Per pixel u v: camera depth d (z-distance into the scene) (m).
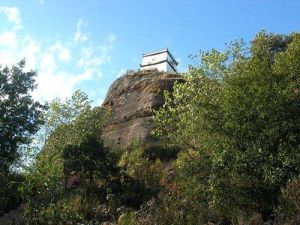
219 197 14.91
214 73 20.25
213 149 15.70
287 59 15.86
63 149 21.88
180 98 20.17
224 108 15.39
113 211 17.83
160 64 41.53
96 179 21.02
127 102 32.06
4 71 22.91
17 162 22.19
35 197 12.25
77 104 26.50
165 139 24.83
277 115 14.41
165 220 14.95
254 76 15.52
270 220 12.90
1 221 16.98
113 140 28.02
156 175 20.81
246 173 14.73
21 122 22.20
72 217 13.20
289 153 13.90
